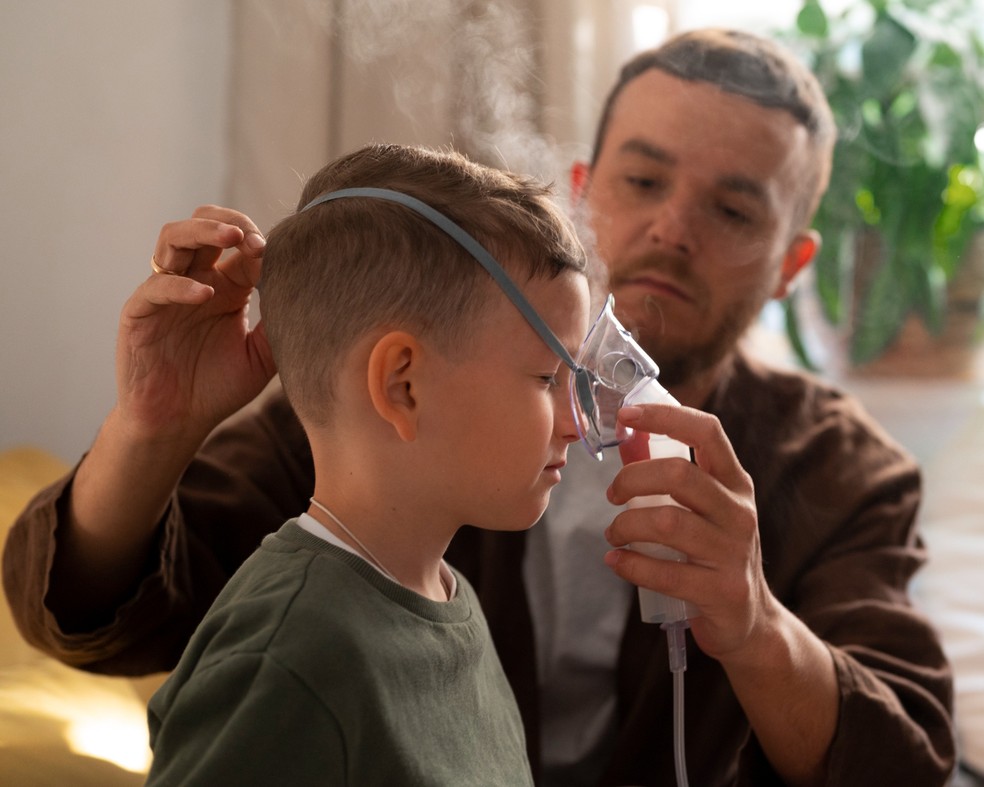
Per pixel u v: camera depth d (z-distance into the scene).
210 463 1.20
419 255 0.73
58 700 1.13
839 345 2.18
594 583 1.23
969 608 1.88
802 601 1.20
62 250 1.84
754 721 0.99
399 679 0.71
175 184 1.89
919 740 1.00
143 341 0.88
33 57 1.79
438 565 0.82
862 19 2.12
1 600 1.29
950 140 2.03
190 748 0.67
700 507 0.82
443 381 0.73
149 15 1.85
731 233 1.17
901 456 1.30
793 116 1.19
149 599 1.02
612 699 1.21
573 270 0.78
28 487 1.51
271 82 1.87
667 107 1.17
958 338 2.12
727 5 2.09
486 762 0.78
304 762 0.66
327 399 0.76
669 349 1.20
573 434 0.80
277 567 0.73
